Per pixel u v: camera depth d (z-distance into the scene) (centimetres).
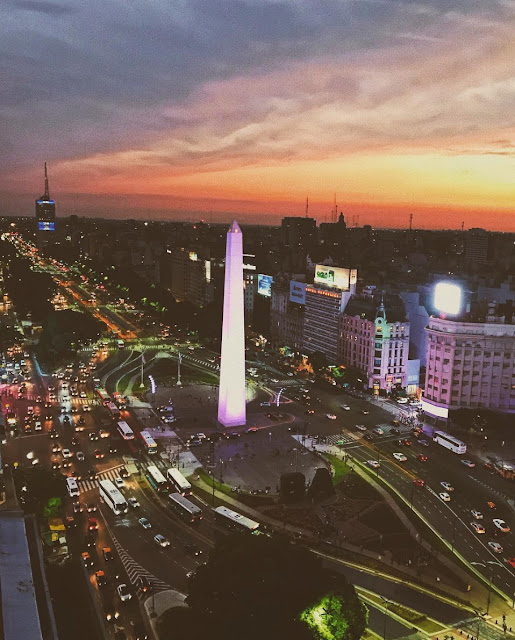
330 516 14388
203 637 8112
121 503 14112
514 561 12556
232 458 17788
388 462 17712
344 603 8288
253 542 9225
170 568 11906
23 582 5934
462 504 15162
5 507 9594
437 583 11731
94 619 9225
